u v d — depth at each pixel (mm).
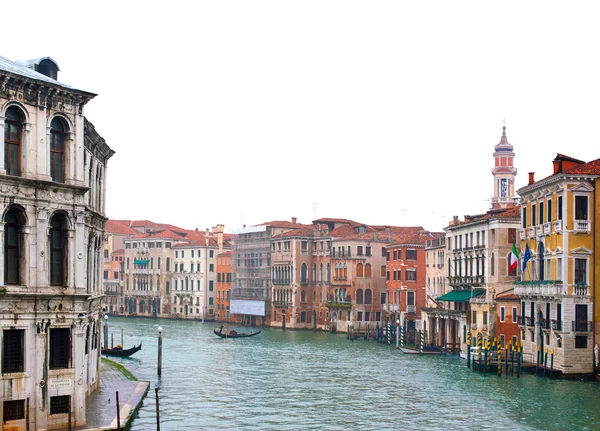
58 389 27938
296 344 82625
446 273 80312
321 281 107812
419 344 73562
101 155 38594
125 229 153125
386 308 96312
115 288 146125
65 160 28469
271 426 36625
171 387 48188
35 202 27328
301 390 48219
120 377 45594
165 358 66250
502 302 63125
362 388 49125
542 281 54531
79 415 28578
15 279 27141
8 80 26562
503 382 51000
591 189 52562
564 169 54812
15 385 26844
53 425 27906
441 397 45344
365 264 101188
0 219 26406
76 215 28422
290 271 110000
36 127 27484
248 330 105812
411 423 37781
